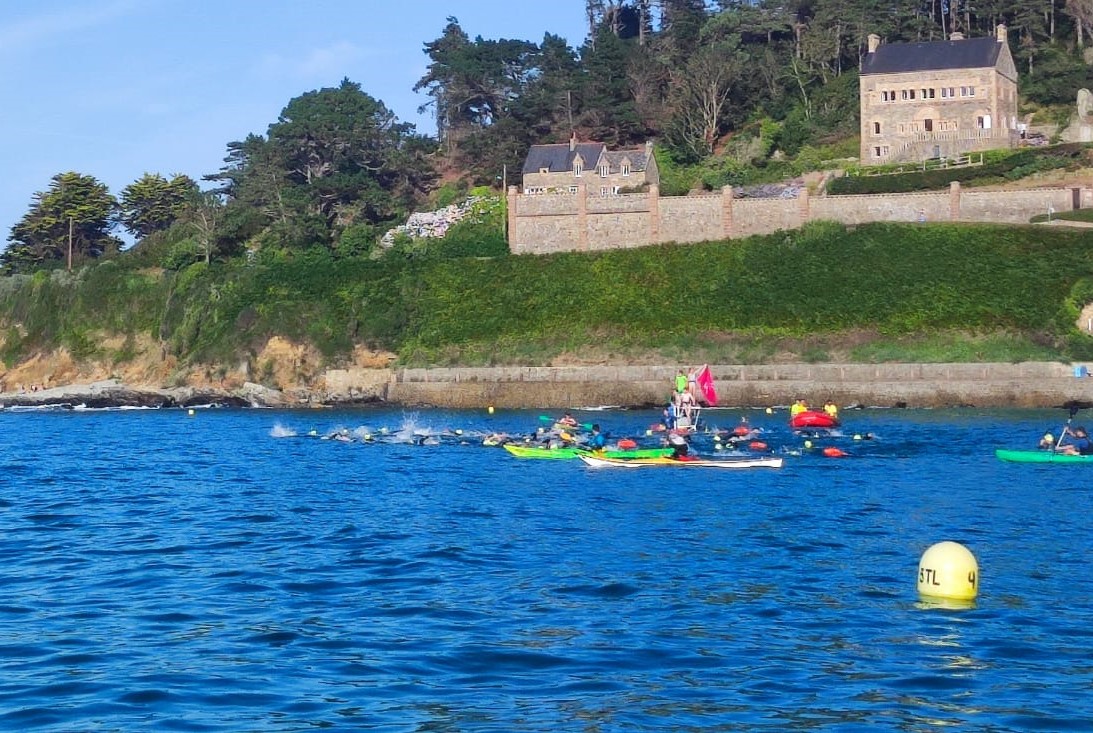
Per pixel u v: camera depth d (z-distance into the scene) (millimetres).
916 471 69812
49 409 135250
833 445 82812
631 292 137375
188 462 79938
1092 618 36188
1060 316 120875
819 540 48969
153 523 54469
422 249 155000
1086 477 66562
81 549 47906
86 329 158500
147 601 38500
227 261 162125
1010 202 139500
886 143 160000
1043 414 103812
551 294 139875
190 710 28062
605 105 194500
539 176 169000
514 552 46562
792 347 122562
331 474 72250
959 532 50625
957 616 36406
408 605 37781
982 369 112812
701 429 92750
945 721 27547
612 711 28109
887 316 124312
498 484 66562
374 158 190625
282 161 187625
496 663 31609
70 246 184875
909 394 111875
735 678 30469
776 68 190500
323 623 35562
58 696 28953
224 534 51312
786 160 172125
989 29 189125
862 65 161875
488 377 127438
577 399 122562
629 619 36000
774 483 65625
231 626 35250
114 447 90688
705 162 175375
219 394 135750
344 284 148000
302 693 29234
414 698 28922
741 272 136500
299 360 139625
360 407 129250
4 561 45438
